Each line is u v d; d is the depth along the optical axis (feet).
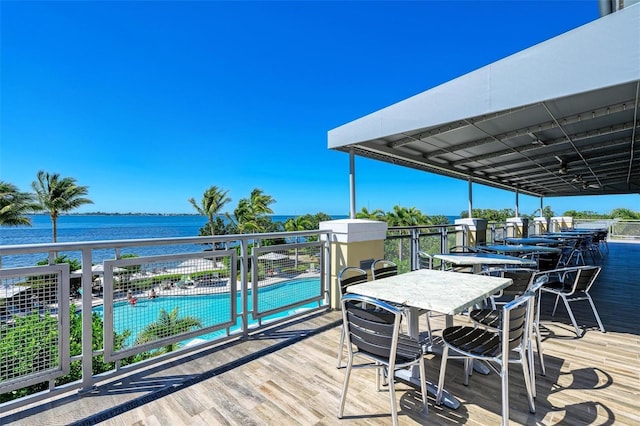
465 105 10.83
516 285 9.87
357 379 7.95
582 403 6.83
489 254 14.47
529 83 9.51
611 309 13.48
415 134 15.17
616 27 8.12
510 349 6.16
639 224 46.03
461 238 24.29
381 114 13.20
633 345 9.84
